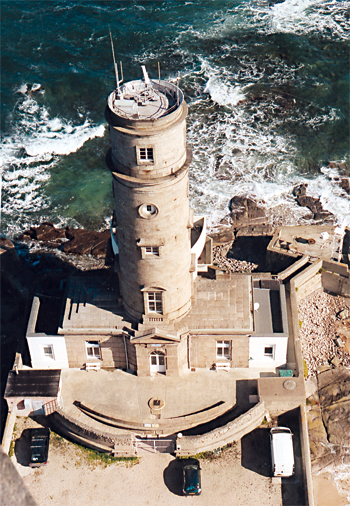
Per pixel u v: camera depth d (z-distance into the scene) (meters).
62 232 81.19
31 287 67.69
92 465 54.12
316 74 105.88
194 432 55.22
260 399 55.16
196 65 108.19
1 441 55.06
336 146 93.31
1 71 107.75
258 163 90.44
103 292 57.78
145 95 45.66
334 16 117.88
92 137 95.94
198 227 63.94
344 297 69.56
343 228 74.56
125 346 57.19
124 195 46.81
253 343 57.19
